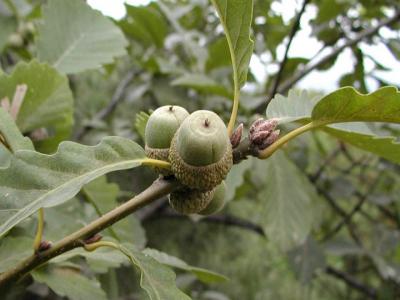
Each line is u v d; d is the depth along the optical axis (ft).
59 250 0.44
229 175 0.91
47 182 0.40
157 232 1.73
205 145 0.39
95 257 0.58
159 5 1.32
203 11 1.59
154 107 1.53
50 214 0.70
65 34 0.85
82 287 0.57
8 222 0.38
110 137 0.42
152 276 0.44
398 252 1.47
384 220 1.79
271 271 2.18
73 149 0.41
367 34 1.19
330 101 0.44
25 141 0.48
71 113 0.70
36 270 0.54
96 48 0.86
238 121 1.16
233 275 2.01
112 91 1.75
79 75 1.56
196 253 1.84
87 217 0.74
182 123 0.41
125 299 1.45
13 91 0.65
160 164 0.42
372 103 0.43
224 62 1.28
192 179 0.40
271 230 0.97
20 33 1.11
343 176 1.54
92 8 0.89
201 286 1.81
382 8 1.43
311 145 1.65
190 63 1.48
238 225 1.54
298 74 1.22
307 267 1.21
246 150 0.44
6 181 0.39
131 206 0.43
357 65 1.24
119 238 0.61
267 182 1.00
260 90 1.63
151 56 1.30
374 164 1.61
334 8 1.25
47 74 0.67
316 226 1.07
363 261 1.80
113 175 1.52
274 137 0.44
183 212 0.44
